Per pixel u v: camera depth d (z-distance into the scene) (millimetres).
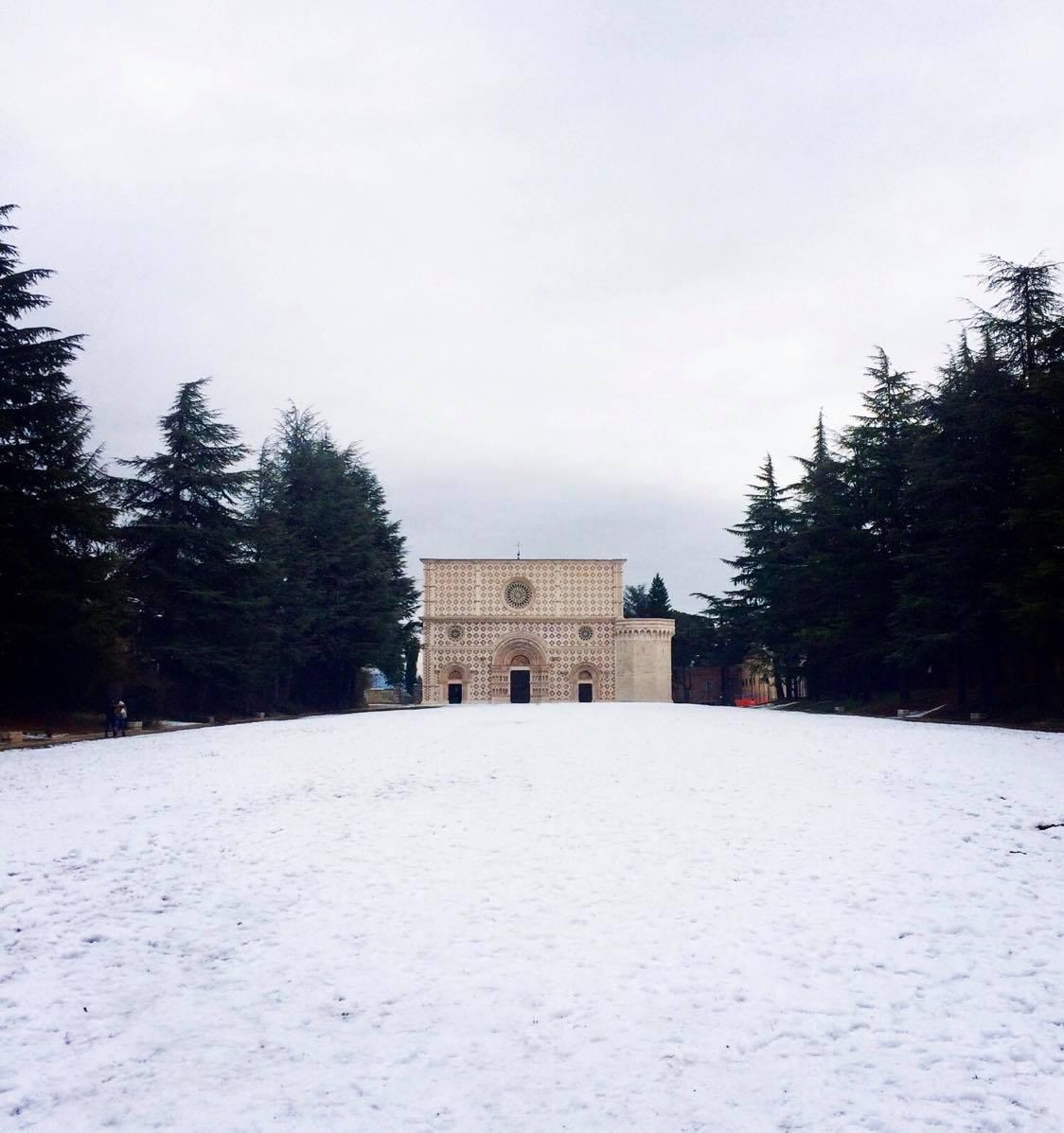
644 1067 8016
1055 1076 7523
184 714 51469
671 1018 8891
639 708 48969
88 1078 8141
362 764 23422
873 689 57000
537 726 33781
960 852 13852
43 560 37469
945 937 10539
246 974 10344
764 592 66062
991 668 40844
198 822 17172
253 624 53875
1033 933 10539
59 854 15172
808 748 25594
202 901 12773
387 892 12891
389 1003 9469
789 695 73812
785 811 16938
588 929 11266
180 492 52438
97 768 25219
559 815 17094
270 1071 8180
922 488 40625
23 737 36344
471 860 14266
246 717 55656
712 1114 7234
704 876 13156
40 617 37219
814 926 11062
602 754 24516
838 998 9172
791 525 64750
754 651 75250
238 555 53406
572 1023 8891
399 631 75625
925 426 45031
